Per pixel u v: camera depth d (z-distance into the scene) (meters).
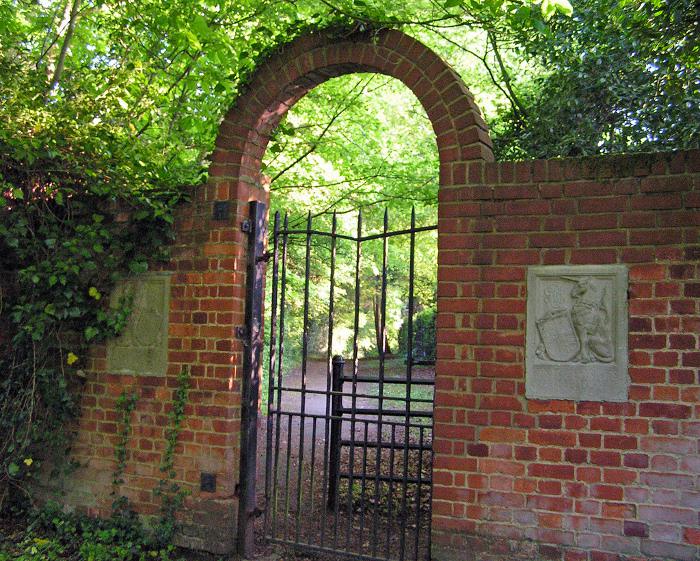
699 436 3.34
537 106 4.90
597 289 3.57
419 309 20.39
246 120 4.65
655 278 3.48
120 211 5.05
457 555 3.71
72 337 5.12
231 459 4.50
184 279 4.74
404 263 16.48
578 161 3.67
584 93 4.44
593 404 3.54
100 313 4.88
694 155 3.46
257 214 4.70
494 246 3.79
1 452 4.97
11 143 4.60
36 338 4.84
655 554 3.38
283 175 9.20
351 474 4.20
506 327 3.73
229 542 4.43
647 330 3.47
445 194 3.91
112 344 4.96
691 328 3.39
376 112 9.39
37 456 5.11
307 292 4.38
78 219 5.20
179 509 4.56
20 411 4.95
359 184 9.07
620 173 3.59
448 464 3.77
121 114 5.51
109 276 4.98
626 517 3.44
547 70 5.24
